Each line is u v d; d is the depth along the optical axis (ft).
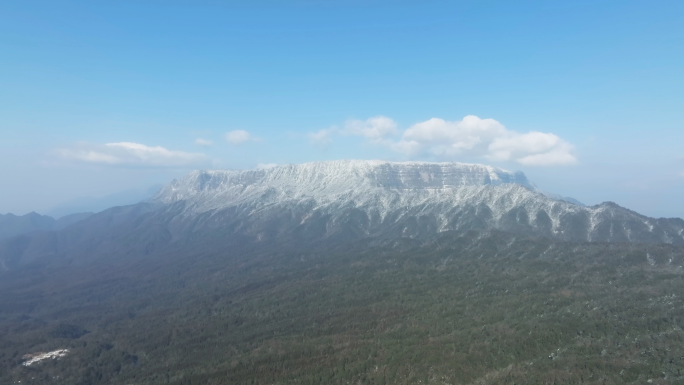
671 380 572.10
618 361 633.20
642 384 579.48
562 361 655.35
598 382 596.29
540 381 617.62
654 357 629.51
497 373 655.35
